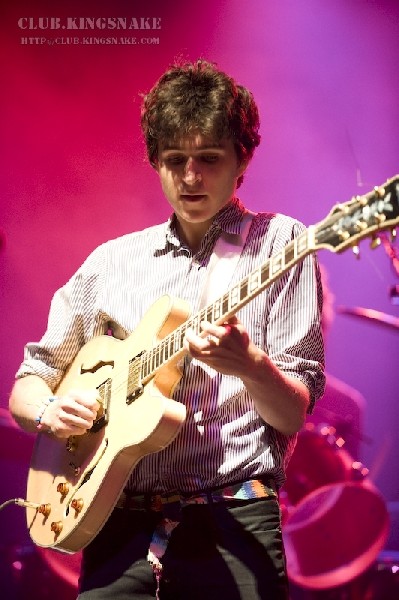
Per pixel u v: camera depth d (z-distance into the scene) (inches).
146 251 135.3
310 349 121.8
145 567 121.2
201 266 129.3
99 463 121.5
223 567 116.3
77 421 122.6
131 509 124.0
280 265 97.7
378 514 216.1
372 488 216.2
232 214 129.2
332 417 232.2
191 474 120.0
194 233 131.6
